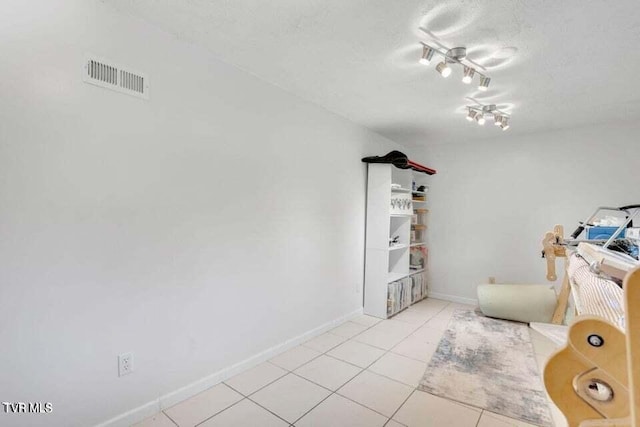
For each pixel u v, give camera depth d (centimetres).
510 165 429
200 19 187
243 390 225
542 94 284
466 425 192
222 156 233
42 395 156
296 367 259
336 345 303
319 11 177
